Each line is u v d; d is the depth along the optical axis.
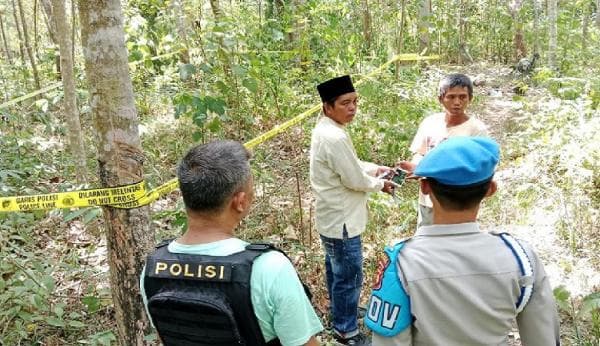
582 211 4.93
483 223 5.21
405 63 10.39
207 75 5.87
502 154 6.65
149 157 5.79
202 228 1.81
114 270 2.94
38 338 3.65
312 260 4.41
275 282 1.70
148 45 6.73
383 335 1.73
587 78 7.75
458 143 1.73
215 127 4.99
